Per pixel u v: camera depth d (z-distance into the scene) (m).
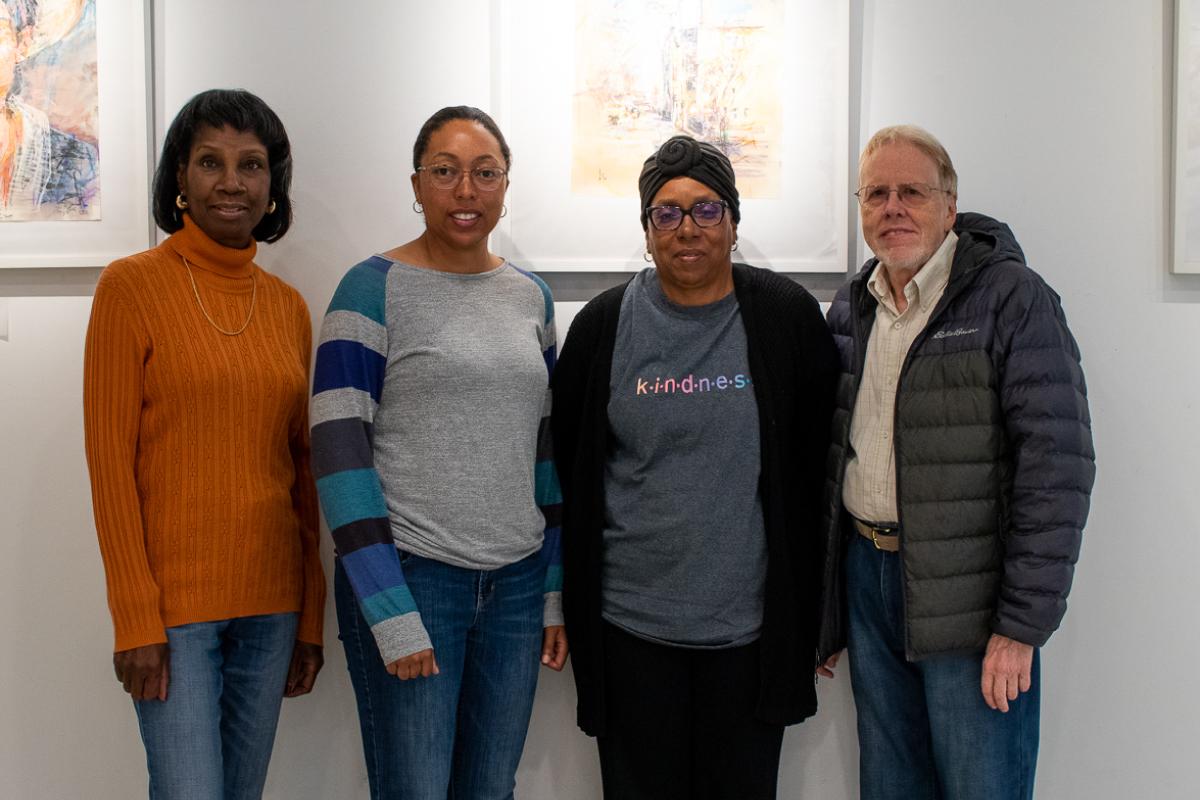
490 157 1.49
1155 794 1.94
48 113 1.76
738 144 1.85
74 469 1.82
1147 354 1.90
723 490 1.52
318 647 1.62
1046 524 1.37
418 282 1.49
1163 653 1.93
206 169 1.42
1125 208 1.89
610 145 1.83
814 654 1.62
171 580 1.37
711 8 1.83
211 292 1.44
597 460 1.58
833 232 1.87
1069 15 1.87
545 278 1.88
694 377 1.54
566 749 1.92
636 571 1.55
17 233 1.77
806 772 1.93
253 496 1.43
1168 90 1.87
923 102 1.88
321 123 1.82
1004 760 1.47
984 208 1.89
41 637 1.83
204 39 1.79
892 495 1.51
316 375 1.45
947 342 1.45
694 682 1.57
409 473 1.44
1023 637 1.37
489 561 1.46
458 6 1.81
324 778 1.89
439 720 1.45
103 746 1.84
